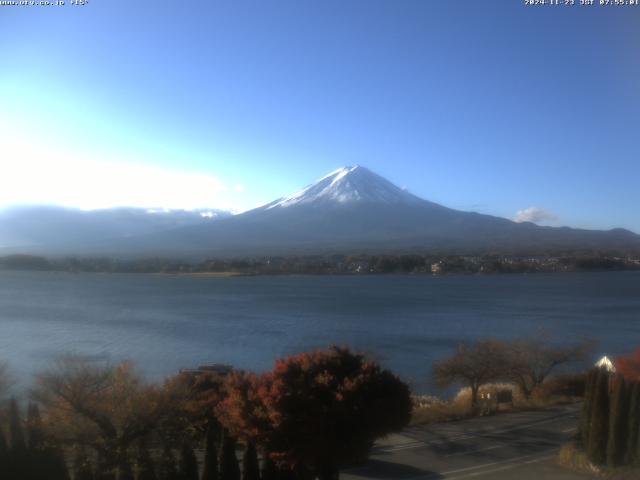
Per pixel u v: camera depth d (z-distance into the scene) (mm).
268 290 154000
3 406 24141
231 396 18328
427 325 82375
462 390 37750
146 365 50219
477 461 22656
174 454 20984
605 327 80250
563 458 22359
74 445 20375
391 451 23969
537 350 36969
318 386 17688
